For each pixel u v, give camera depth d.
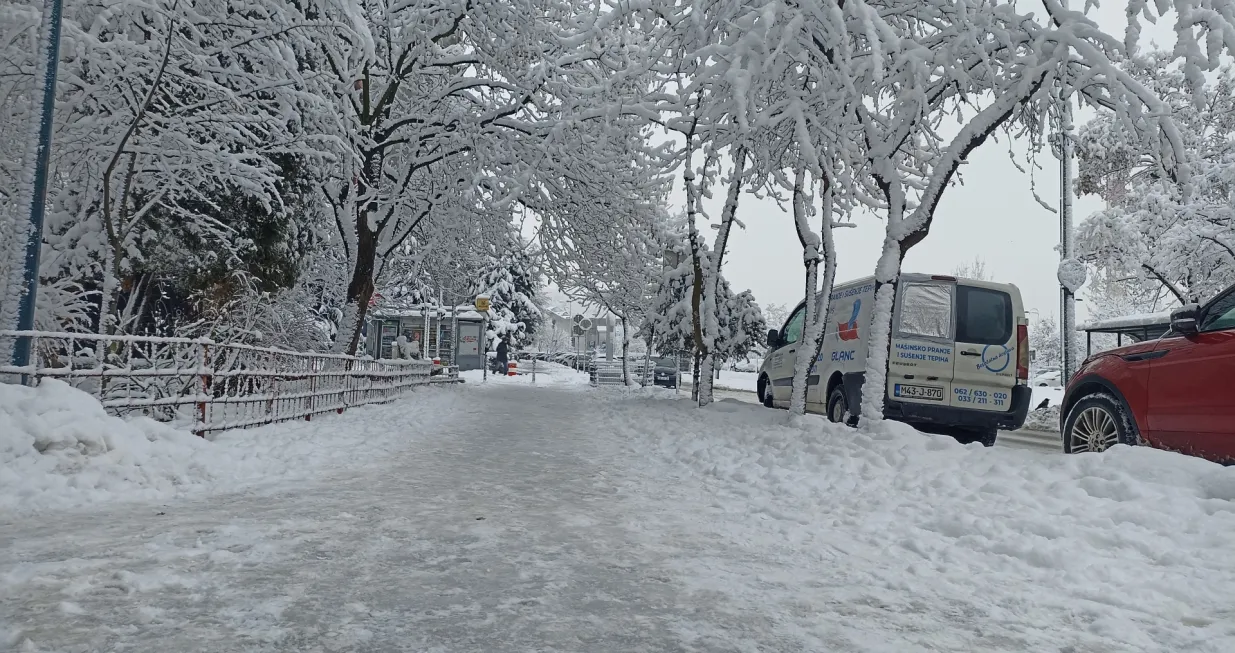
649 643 3.08
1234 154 20.48
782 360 14.16
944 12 10.50
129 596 3.45
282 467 7.46
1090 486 5.50
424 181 19.67
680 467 8.21
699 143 12.07
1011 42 9.48
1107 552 4.39
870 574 4.12
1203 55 8.02
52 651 2.79
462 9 16.28
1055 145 10.79
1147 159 21.34
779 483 6.81
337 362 13.88
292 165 14.16
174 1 11.16
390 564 4.14
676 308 19.31
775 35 9.59
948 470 6.65
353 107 17.14
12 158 11.06
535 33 16.06
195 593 3.53
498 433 11.42
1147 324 17.64
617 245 19.83
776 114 10.58
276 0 13.19
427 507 5.71
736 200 14.34
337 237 20.11
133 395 9.91
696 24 9.96
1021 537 4.60
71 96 11.49
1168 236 21.00
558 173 17.88
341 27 12.84
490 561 4.26
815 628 3.29
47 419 6.22
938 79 10.73
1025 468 6.21
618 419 14.29
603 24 11.47
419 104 17.72
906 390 9.74
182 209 12.23
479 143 17.08
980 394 9.84
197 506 5.56
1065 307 20.02
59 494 5.55
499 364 47.97
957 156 9.55
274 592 3.58
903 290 9.91
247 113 12.51
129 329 13.02
